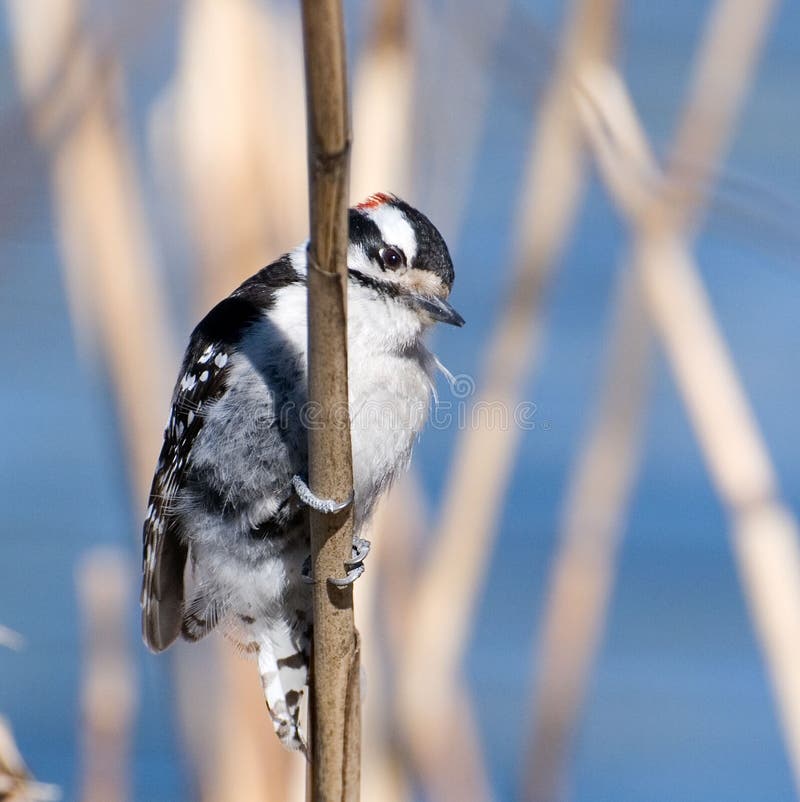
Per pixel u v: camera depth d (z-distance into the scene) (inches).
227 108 382.6
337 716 296.7
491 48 397.1
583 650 405.4
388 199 397.4
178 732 383.2
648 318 407.2
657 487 684.1
